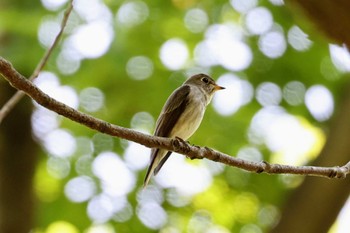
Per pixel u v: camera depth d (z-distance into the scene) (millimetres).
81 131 13359
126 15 12891
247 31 13375
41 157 13289
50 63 11453
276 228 11125
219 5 13359
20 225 12000
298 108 13156
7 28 11242
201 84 9883
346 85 12977
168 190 13734
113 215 13312
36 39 11352
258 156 13195
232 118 13133
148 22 12945
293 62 13125
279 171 6328
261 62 13242
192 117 9008
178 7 12570
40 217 12977
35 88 4832
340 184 10766
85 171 13422
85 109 12531
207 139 13000
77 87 12375
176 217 13648
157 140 5770
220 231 13758
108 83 12656
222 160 6164
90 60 12281
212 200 13844
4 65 4660
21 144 12445
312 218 10898
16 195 12148
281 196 13328
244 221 13578
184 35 13242
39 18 11422
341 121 11266
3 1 11578
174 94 9070
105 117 12680
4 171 12242
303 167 6391
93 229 13305
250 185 13531
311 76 13133
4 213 11930
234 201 13648
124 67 12414
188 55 13289
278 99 13156
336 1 2613
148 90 12750
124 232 13289
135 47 12797
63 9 11812
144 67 12836
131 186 13516
